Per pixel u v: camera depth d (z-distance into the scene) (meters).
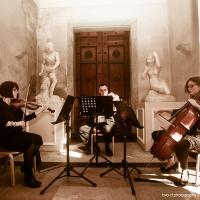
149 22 6.47
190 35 4.91
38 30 6.65
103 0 6.57
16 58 5.16
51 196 2.47
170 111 3.60
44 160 3.94
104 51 6.96
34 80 6.36
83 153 4.49
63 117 2.74
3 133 2.81
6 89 2.91
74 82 6.80
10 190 2.64
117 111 2.83
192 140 2.75
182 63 5.40
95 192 2.57
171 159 3.22
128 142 5.69
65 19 6.63
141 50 6.45
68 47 6.61
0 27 4.43
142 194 2.50
